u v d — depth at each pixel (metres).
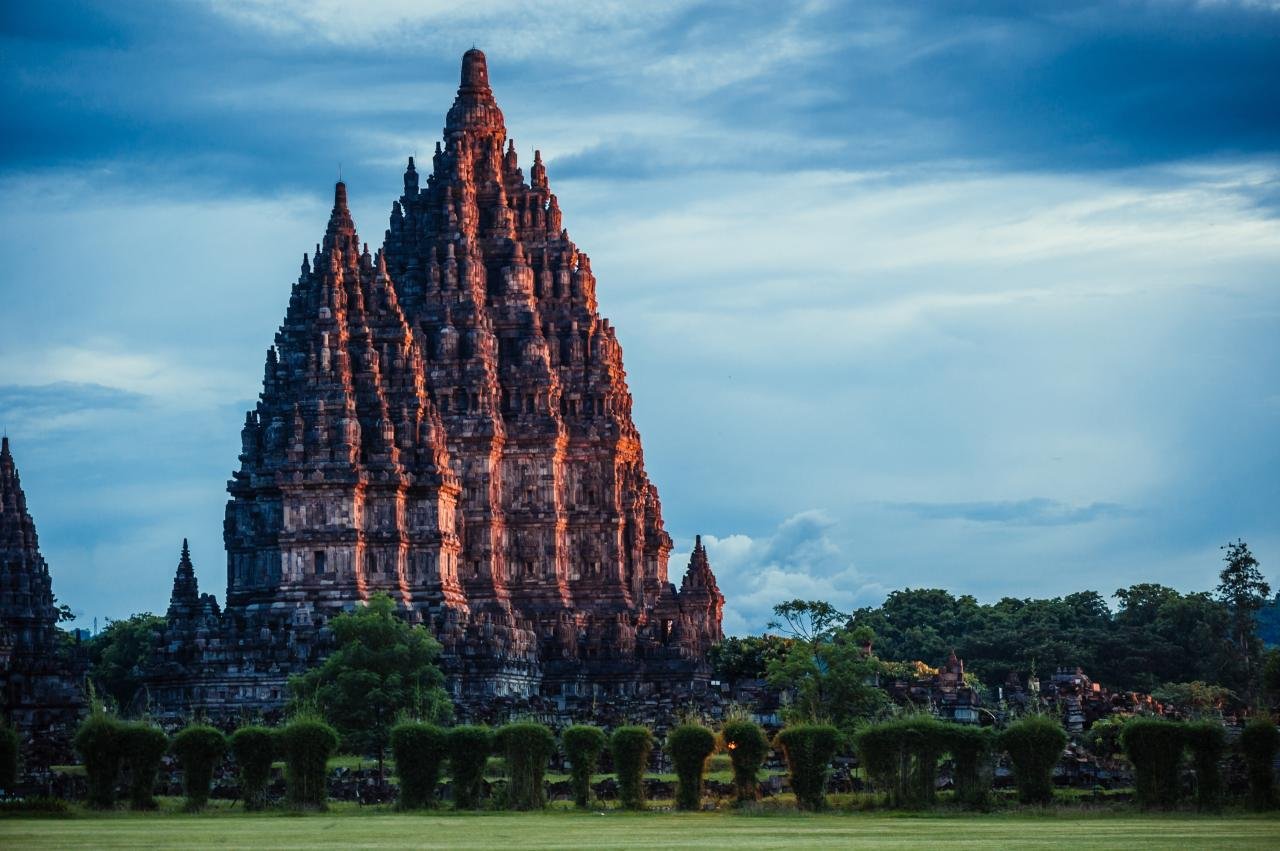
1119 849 196.75
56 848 198.62
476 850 196.12
